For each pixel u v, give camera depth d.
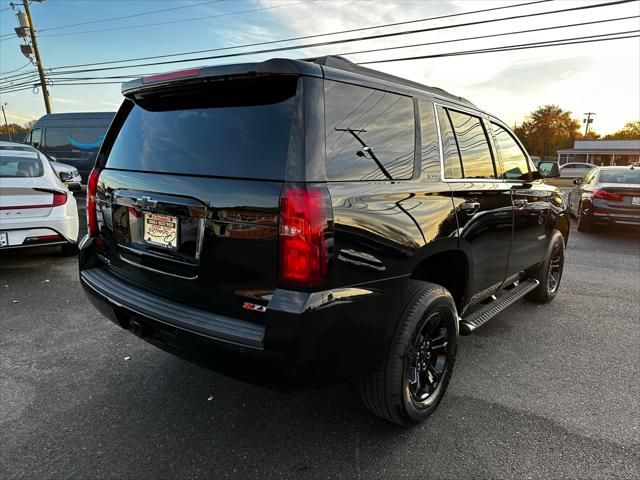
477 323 3.10
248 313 1.96
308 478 2.12
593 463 2.25
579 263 6.75
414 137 2.53
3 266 5.69
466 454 2.31
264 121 1.97
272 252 1.85
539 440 2.44
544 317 4.36
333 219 1.87
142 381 2.98
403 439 2.43
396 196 2.24
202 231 2.06
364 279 2.02
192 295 2.17
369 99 2.23
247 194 1.91
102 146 2.86
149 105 2.54
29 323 3.89
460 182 2.88
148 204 2.32
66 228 5.31
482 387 3.00
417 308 2.34
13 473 2.11
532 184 4.06
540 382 3.08
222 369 1.99
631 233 9.59
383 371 2.29
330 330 1.88
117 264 2.68
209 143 2.12
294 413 2.66
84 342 3.54
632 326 4.15
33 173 5.59
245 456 2.27
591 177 10.11
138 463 2.20
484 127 3.37
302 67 1.92
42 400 2.73
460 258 2.90
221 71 2.02
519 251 3.74
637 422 2.62
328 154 1.94
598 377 3.16
